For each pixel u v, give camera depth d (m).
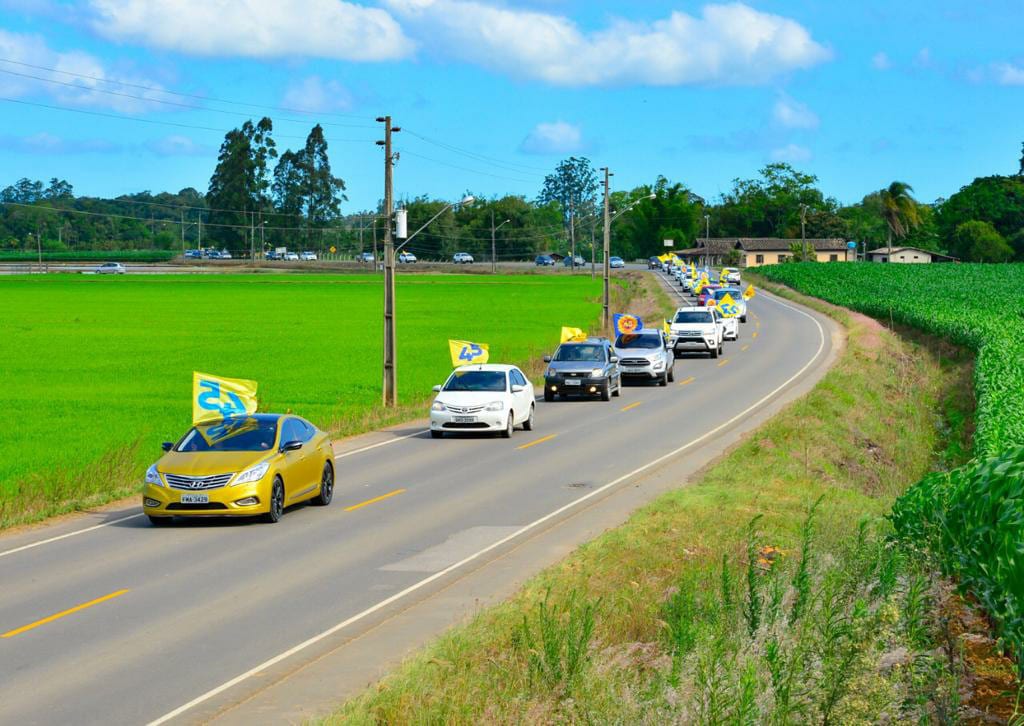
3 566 18.41
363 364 63.88
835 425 38.53
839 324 90.19
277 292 138.25
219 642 13.84
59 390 52.28
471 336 82.44
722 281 137.62
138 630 14.41
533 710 10.63
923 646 12.00
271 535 20.95
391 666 12.69
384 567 18.16
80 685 12.10
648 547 18.39
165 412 44.28
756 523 20.33
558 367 46.94
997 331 65.31
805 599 12.58
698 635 12.18
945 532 14.88
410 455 32.06
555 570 16.80
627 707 10.45
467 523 22.00
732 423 38.53
